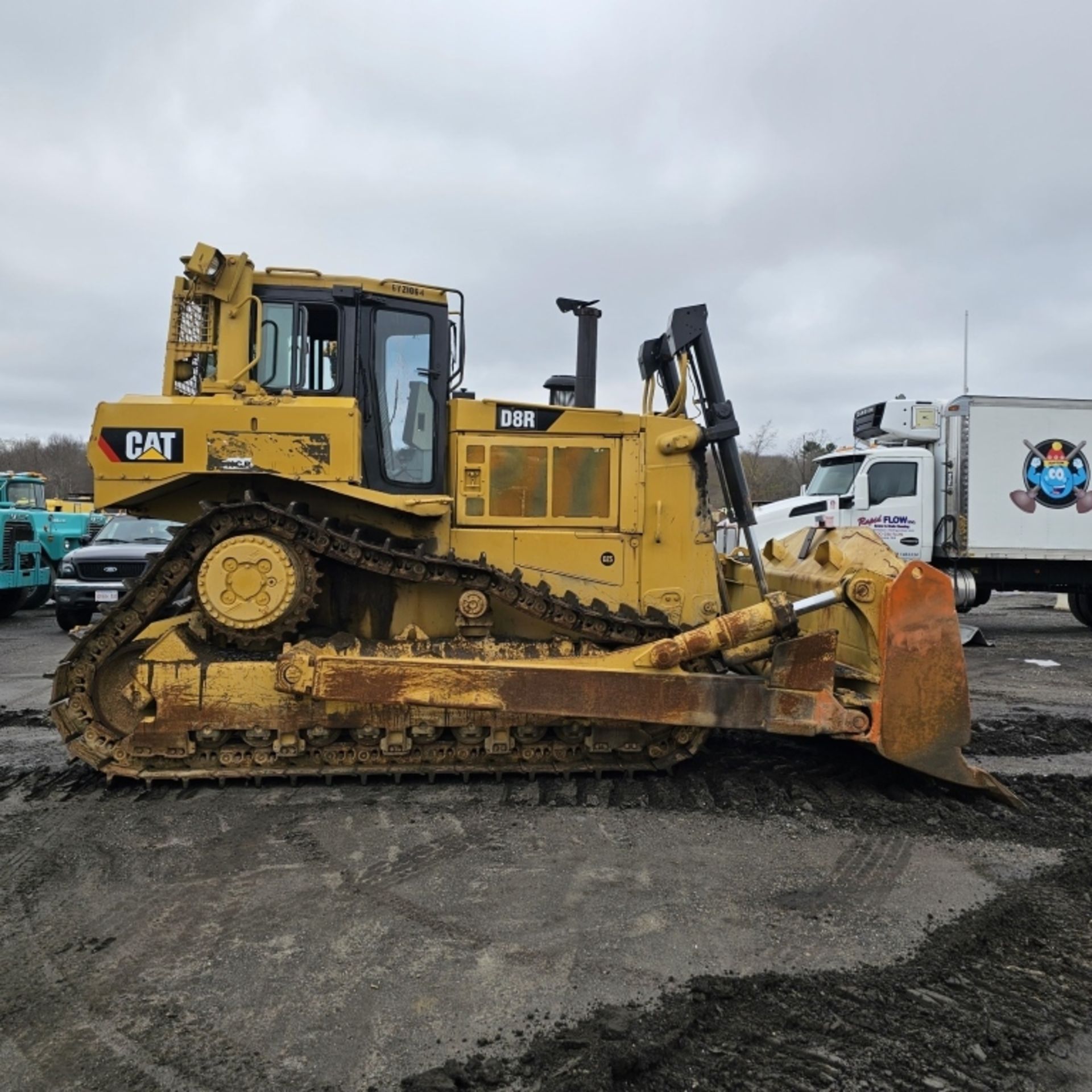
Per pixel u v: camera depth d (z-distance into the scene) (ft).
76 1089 8.02
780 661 15.17
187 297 16.58
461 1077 8.12
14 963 10.19
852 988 9.77
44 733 20.72
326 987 9.64
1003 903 11.86
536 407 17.31
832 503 42.14
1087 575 41.01
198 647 16.20
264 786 15.98
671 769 16.66
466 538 17.03
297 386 16.71
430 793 15.69
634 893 12.00
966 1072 8.43
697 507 17.52
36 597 51.16
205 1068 8.30
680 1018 9.09
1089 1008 9.53
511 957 10.28
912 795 15.85
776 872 12.75
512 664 15.39
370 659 15.28
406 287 16.98
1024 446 39.91
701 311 16.76
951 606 15.20
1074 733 21.20
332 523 16.55
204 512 15.34
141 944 10.59
